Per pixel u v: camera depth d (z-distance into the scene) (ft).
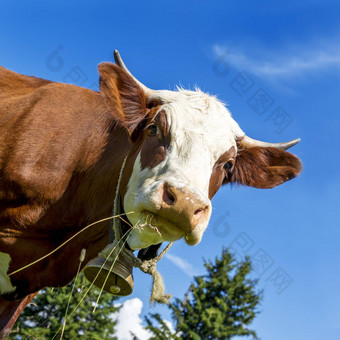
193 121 15.43
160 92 16.56
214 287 93.04
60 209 17.30
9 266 17.26
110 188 17.07
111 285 16.31
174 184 13.76
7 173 16.96
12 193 16.94
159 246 16.70
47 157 17.24
